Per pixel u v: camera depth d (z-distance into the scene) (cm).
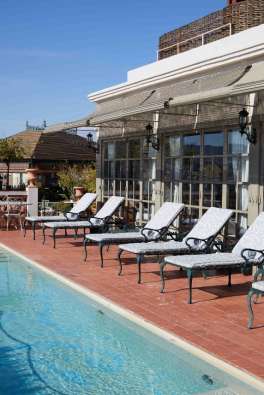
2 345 664
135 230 1545
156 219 1227
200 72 1203
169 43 1669
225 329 686
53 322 758
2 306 845
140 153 1525
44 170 3678
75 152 3800
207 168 1224
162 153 1405
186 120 1277
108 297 856
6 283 1013
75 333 708
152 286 938
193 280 995
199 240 1000
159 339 679
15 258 1288
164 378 558
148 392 526
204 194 1239
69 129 1530
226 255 895
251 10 1334
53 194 3275
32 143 4097
